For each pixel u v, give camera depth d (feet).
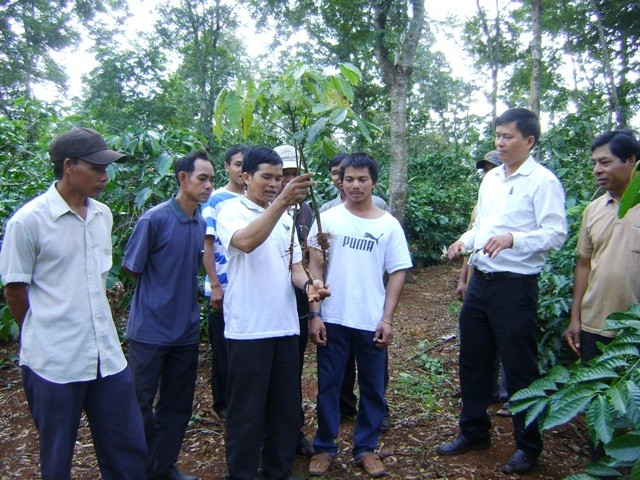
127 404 7.30
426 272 32.14
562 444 10.36
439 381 13.84
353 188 9.50
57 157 6.66
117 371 7.23
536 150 22.63
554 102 64.44
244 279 8.27
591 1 46.11
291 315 8.55
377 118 67.46
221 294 10.86
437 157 58.75
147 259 8.96
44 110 18.52
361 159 9.55
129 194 14.76
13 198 16.19
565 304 11.64
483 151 54.70
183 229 9.12
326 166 25.31
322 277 9.52
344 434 10.93
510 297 9.13
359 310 9.35
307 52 41.14
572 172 19.47
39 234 6.57
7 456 10.66
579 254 9.21
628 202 5.74
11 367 15.69
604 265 8.34
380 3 27.84
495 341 9.80
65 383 6.71
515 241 8.59
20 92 76.69
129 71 62.28
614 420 6.01
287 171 10.44
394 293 9.62
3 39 73.05
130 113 62.23
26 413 12.60
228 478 8.44
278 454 8.61
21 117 18.98
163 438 8.94
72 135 6.66
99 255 7.18
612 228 8.30
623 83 54.95
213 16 76.64
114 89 62.54
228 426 8.43
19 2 73.72
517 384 9.29
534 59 34.65
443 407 12.27
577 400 6.02
